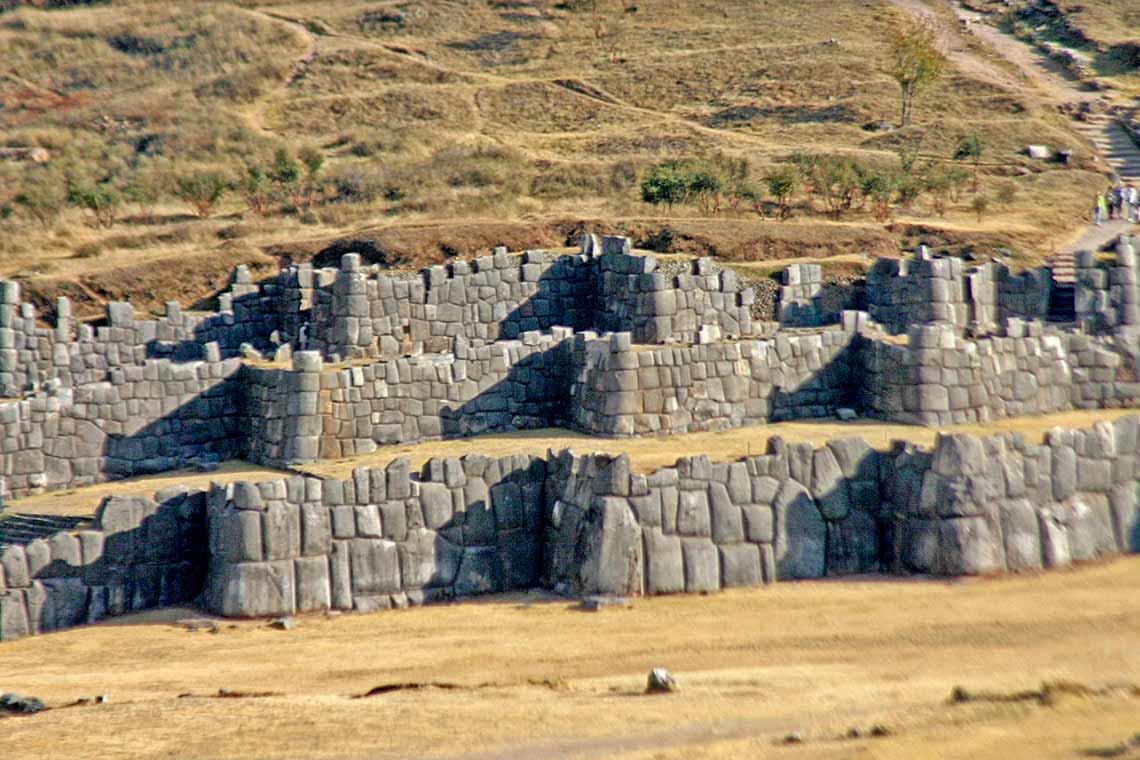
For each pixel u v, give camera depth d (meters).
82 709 100.81
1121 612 115.38
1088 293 184.88
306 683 109.31
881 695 91.25
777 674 101.88
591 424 164.38
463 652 115.81
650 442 154.12
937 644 109.31
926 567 128.88
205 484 160.12
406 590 132.00
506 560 135.75
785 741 75.56
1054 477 131.88
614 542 127.06
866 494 133.12
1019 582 125.75
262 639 122.69
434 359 172.38
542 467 138.62
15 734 93.25
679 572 127.19
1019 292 193.12
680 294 186.00
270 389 173.12
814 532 131.12
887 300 194.25
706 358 162.12
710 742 78.31
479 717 90.38
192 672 114.44
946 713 78.44
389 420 169.50
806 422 164.38
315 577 129.88
